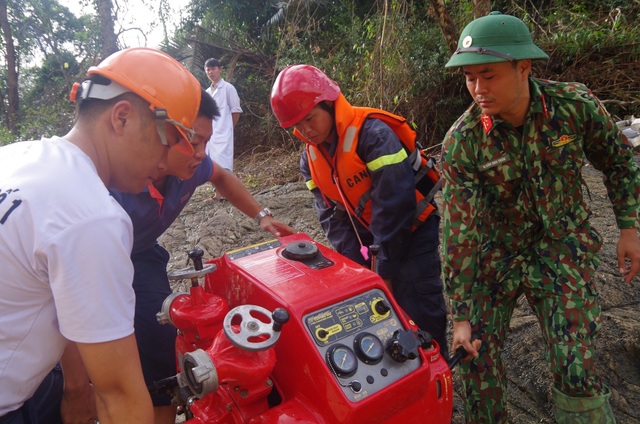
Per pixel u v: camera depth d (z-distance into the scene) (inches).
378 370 56.7
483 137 71.2
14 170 48.1
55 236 44.3
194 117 54.5
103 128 51.2
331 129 85.1
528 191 72.2
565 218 73.6
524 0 332.5
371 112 85.4
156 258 90.0
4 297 48.1
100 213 46.0
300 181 268.7
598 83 302.8
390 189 80.2
